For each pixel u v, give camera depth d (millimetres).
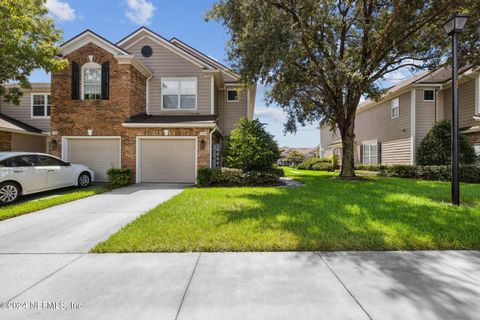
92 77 11016
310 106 13430
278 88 11523
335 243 3496
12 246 3570
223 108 14383
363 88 11328
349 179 12078
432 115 14305
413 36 10289
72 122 10891
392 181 11180
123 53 10781
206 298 2293
